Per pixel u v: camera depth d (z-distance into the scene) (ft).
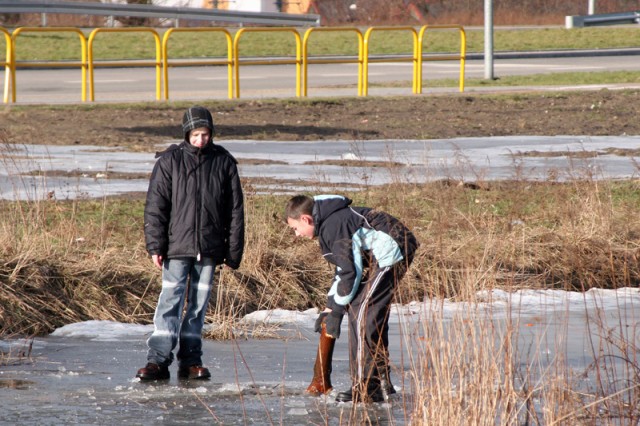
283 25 481.46
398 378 82.33
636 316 105.19
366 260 74.95
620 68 403.75
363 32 498.28
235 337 99.45
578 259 117.80
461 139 226.38
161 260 82.07
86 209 137.28
